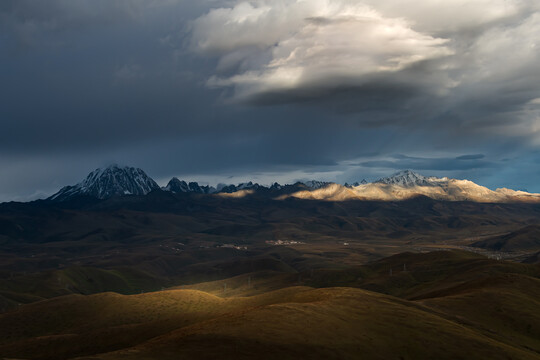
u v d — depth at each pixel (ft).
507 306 467.11
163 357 247.09
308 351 269.23
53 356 486.38
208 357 250.37
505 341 378.94
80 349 490.49
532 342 399.65
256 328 290.97
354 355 276.82
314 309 338.54
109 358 240.12
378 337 307.99
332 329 304.50
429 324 342.64
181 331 312.50
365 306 366.02
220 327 294.66
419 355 294.25
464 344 316.19
